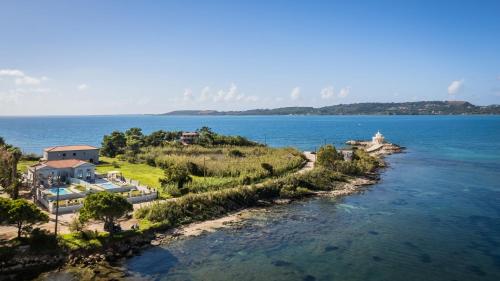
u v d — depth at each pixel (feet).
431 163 492.54
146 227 210.38
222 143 572.51
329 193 319.47
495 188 335.88
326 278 165.99
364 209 271.28
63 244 180.75
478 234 218.59
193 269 173.27
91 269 169.48
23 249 173.58
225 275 168.04
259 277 166.61
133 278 163.73
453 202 288.30
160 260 182.09
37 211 182.09
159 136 588.91
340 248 199.11
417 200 295.69
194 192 280.51
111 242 189.78
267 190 298.35
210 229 225.97
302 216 254.27
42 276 162.50
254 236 215.51
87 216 190.19
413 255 190.19
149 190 272.51
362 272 171.83
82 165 302.25
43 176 286.25
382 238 213.25
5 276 161.17
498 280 164.45
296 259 185.37
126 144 503.20
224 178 323.98
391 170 437.99
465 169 442.09
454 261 183.11
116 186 282.36
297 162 405.39
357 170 387.34
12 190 248.32
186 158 401.08
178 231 219.41
